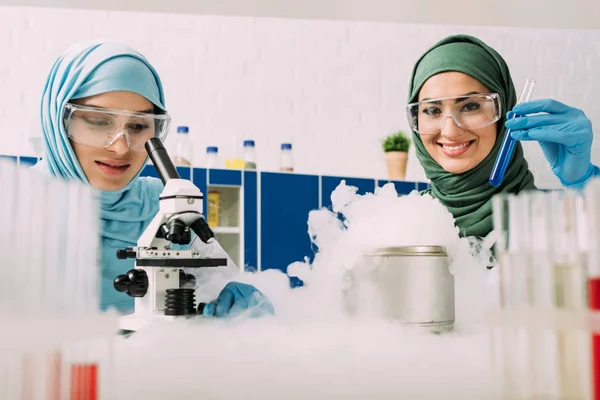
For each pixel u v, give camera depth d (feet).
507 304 2.06
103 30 10.55
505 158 5.62
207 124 11.05
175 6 8.02
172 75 10.91
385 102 11.93
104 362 2.02
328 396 2.16
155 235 4.03
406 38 12.00
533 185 6.72
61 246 1.93
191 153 10.17
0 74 10.04
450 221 3.64
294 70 11.53
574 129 5.77
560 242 2.02
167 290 3.71
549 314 1.98
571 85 12.01
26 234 1.87
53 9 10.30
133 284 3.87
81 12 10.43
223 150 11.11
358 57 11.82
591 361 1.92
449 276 3.26
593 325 1.93
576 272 1.99
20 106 10.07
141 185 6.11
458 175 6.42
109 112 5.36
